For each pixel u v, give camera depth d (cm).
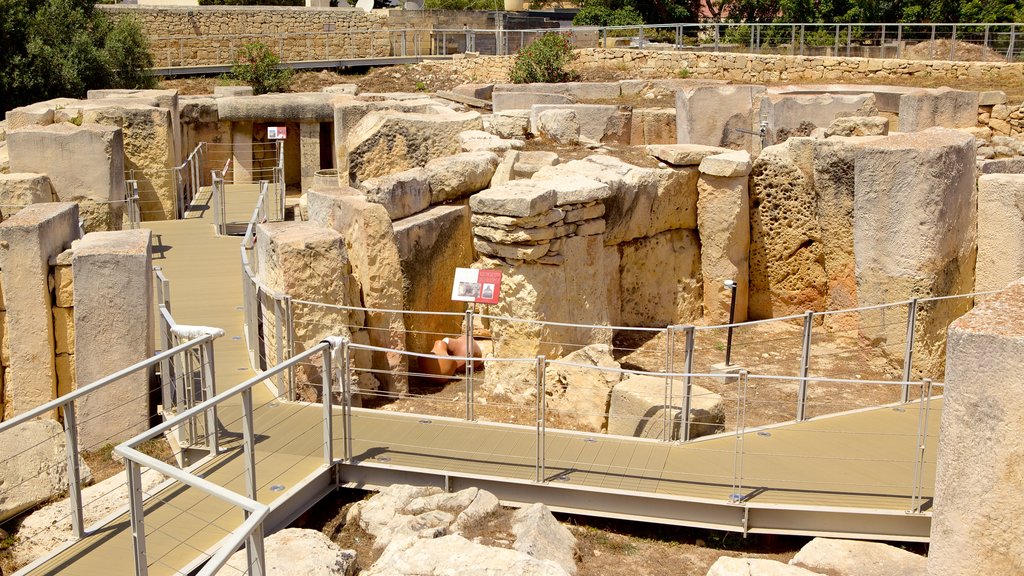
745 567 557
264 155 1938
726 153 1234
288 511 650
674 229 1237
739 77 2325
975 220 1045
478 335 1137
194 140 1878
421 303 1068
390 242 979
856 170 1027
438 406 915
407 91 2648
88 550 595
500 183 1183
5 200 1259
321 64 2942
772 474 688
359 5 3653
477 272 910
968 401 410
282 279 882
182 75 2869
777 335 1205
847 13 2877
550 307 955
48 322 880
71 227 970
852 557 586
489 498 656
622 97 2066
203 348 720
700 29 2720
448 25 3231
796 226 1231
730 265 1237
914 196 983
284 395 841
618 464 704
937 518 429
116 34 2495
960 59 2195
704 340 1191
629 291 1190
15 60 2275
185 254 1313
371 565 601
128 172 1537
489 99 2170
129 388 848
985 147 1564
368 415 794
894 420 791
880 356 1048
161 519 627
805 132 1573
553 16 3831
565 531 632
